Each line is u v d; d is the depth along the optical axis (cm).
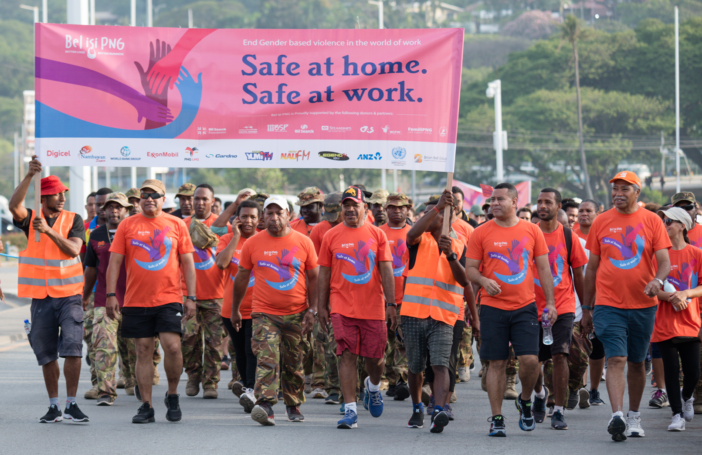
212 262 1667
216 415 1448
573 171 12625
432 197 1455
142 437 1238
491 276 1270
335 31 1488
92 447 1164
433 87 1480
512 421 1410
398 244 1650
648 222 1266
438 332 1299
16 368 2050
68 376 1350
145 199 1348
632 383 1275
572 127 12694
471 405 1590
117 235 1362
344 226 1355
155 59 1497
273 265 1356
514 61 14375
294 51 1493
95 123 1495
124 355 1711
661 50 13275
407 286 1320
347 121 1488
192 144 1500
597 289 1297
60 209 1382
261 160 1498
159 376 1947
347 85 1486
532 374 1261
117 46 1497
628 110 12581
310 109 1493
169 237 1365
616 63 13562
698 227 1600
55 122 1493
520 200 4206
